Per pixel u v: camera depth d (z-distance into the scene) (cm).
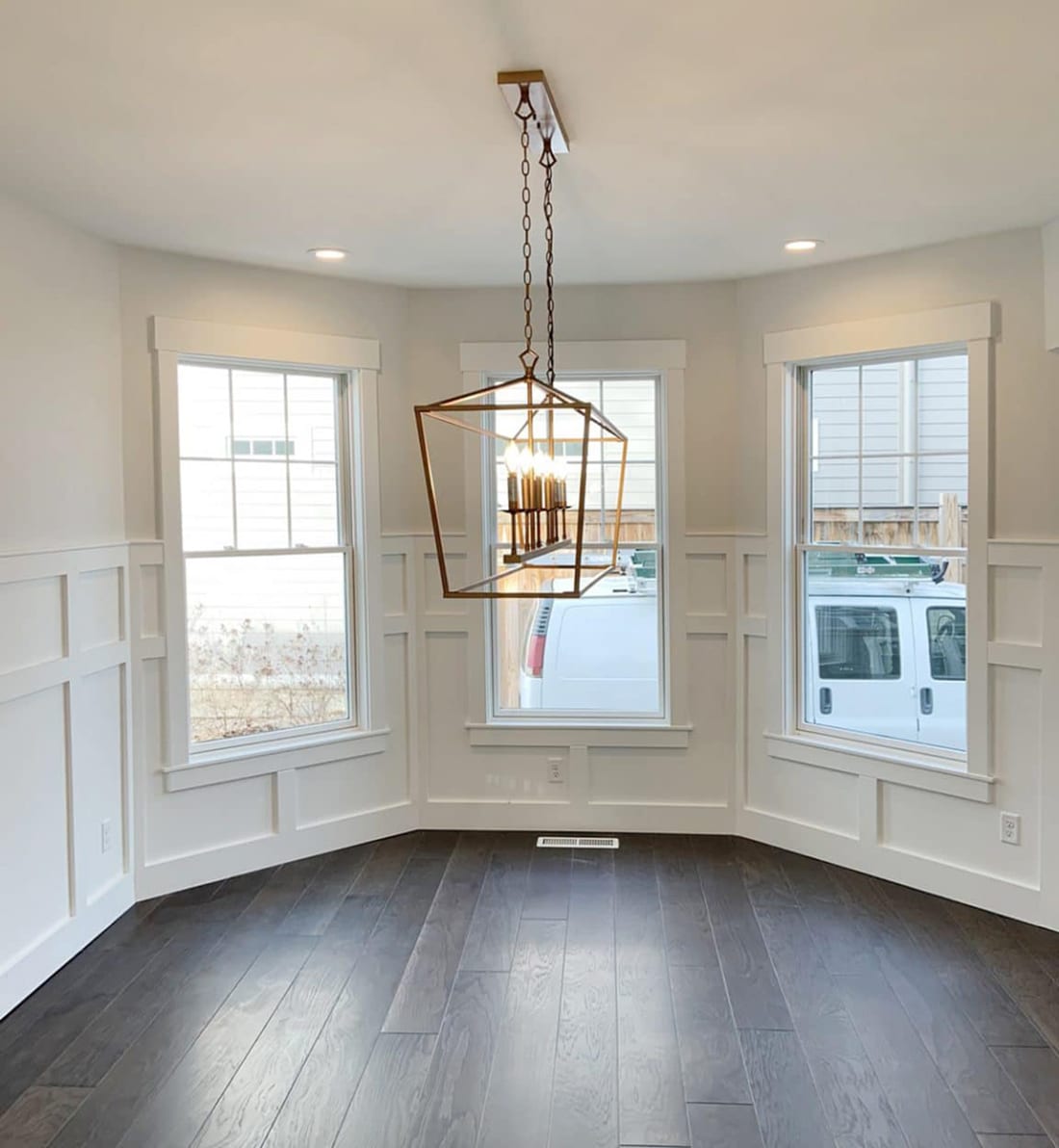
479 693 462
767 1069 264
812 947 338
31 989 309
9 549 304
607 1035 281
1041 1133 236
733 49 215
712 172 296
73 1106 250
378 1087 257
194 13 196
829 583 427
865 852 407
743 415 443
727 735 455
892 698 410
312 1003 302
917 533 400
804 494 433
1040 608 351
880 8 197
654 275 431
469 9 195
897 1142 233
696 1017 292
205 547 405
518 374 454
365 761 451
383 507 451
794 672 436
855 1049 273
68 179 295
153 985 314
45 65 219
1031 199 323
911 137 269
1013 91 239
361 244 374
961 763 381
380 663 452
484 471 462
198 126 256
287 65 220
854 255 396
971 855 374
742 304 441
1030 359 354
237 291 402
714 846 443
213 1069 266
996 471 363
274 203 323
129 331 375
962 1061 267
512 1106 249
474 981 315
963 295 371
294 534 432
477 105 243
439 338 455
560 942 344
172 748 389
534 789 465
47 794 322
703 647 455
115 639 365
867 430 414
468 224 350
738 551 447
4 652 300
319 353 424
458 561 462
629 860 425
